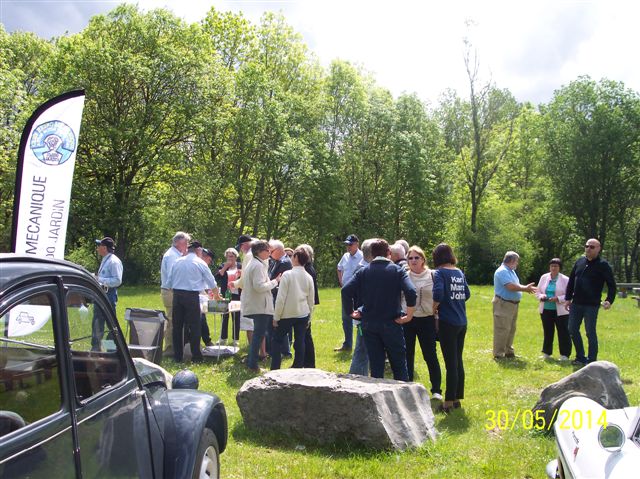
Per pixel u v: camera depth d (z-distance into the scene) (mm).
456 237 48625
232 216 39219
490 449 5863
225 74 34719
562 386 6344
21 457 2303
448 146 53219
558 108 49500
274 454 5660
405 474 5176
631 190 47594
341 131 44719
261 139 37594
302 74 44156
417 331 7656
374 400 5703
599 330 16016
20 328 2518
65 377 2686
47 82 31453
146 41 32062
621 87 48094
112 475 2967
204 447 3961
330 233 42125
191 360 9969
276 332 8508
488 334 14117
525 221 51719
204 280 9805
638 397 8023
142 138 31234
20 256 2623
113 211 32719
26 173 6391
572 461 3809
